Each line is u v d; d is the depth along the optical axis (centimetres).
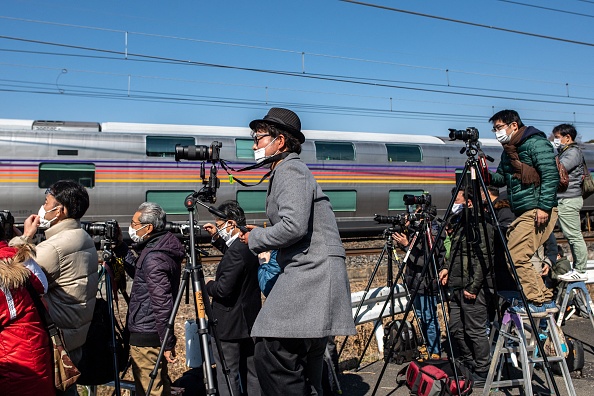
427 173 1688
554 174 430
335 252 293
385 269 808
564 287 592
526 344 402
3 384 267
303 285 285
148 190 1370
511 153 452
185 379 423
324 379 436
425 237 541
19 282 266
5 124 1334
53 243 312
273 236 279
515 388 455
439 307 660
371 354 555
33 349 274
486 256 453
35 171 1301
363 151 1606
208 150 325
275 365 287
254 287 402
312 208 293
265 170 1489
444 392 426
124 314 605
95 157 1341
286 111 310
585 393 443
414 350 534
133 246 387
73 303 318
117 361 351
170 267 372
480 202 448
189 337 419
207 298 324
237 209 421
